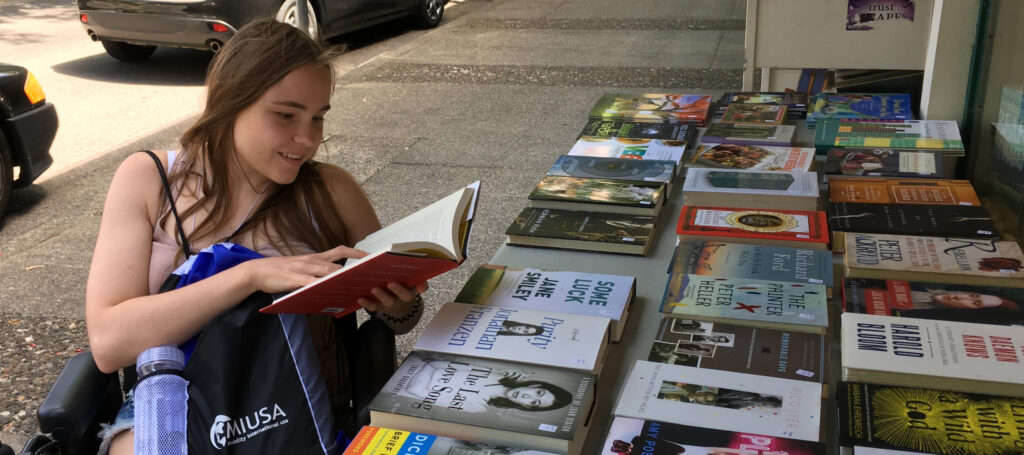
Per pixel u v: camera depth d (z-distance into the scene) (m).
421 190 4.74
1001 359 1.31
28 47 8.65
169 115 6.40
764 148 2.43
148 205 1.64
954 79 2.50
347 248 1.49
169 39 7.15
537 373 1.34
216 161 1.61
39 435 1.45
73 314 3.60
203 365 1.36
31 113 4.61
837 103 2.88
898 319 1.45
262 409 1.36
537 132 5.70
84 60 8.09
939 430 1.17
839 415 1.22
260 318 1.40
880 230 1.87
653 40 8.42
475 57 8.02
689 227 1.93
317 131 1.59
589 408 1.29
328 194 1.75
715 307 1.57
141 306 1.45
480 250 3.95
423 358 1.40
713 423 1.23
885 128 2.53
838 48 3.09
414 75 7.43
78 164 5.43
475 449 1.19
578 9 10.48
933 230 1.84
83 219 4.62
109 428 1.47
